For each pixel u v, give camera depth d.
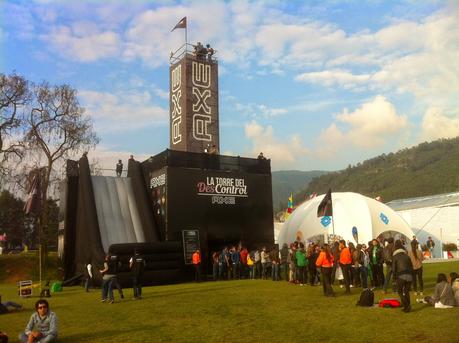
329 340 8.12
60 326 10.28
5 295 18.88
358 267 15.49
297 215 36.88
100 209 24.20
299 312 11.16
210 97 40.38
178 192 23.59
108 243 22.78
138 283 14.72
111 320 10.85
